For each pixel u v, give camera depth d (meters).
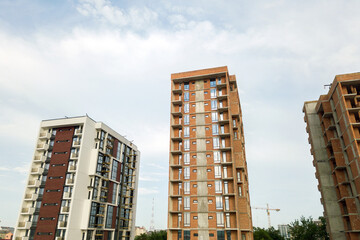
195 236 44.78
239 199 47.09
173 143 53.50
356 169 38.91
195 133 53.16
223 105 54.22
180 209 47.53
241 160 50.06
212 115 53.91
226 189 46.91
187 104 56.34
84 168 59.22
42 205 57.06
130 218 73.88
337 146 44.12
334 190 46.41
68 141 62.19
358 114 41.72
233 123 53.94
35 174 61.09
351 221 39.06
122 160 74.00
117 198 67.62
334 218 44.38
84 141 60.59
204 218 45.66
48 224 54.53
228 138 51.09
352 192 41.16
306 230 68.56
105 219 61.44
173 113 55.09
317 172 49.88
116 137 71.69
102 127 65.62
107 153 67.00
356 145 38.72
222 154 50.00
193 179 49.19
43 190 59.12
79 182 56.94
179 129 54.84
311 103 54.75
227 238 43.25
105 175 65.00
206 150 51.06
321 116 52.16
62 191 56.97
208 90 56.34
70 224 52.78
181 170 50.66
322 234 65.62
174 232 46.31
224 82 55.88
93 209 58.66
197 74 57.19
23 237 54.62
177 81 59.16
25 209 57.78
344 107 41.72
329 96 47.66
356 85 43.56
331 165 47.69
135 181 79.75
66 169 58.97
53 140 64.38
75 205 54.84
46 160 62.28
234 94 56.66
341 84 43.47
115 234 66.00
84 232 55.62
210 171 49.09
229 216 44.78
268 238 87.94
